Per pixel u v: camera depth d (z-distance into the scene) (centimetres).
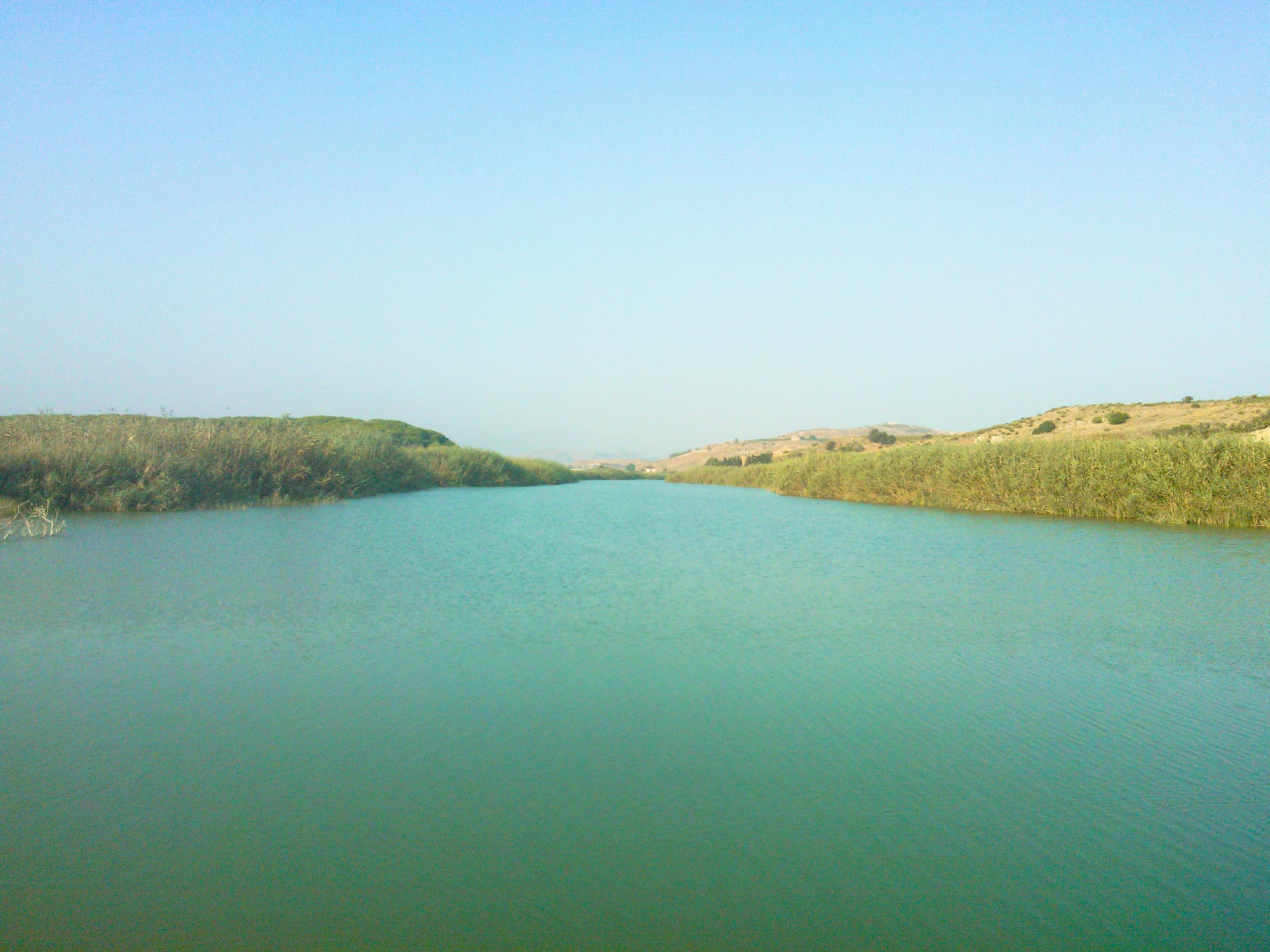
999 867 449
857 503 3259
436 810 509
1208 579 1299
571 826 491
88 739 620
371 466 3644
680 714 675
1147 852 466
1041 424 5544
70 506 2234
